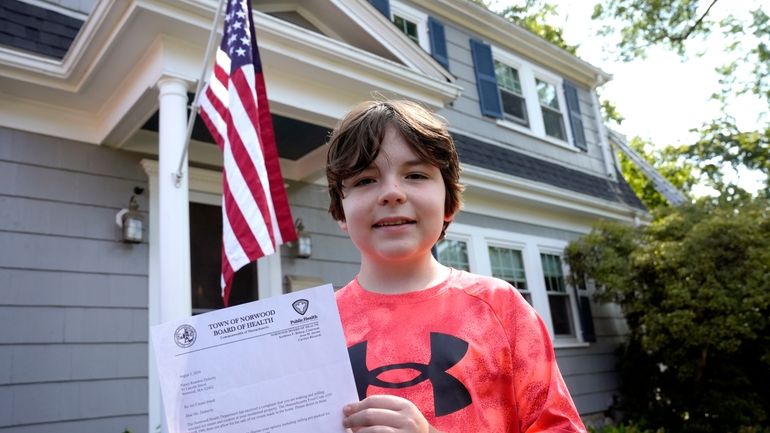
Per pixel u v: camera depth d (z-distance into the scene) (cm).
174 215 377
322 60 469
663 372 838
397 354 116
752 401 754
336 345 113
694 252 750
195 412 108
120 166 490
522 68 1006
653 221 928
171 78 398
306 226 603
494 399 112
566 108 1059
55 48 476
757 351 782
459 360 112
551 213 923
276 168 337
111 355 448
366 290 132
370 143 125
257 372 110
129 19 375
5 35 452
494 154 854
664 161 1884
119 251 471
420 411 106
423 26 873
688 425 766
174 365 110
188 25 390
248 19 343
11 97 445
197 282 531
